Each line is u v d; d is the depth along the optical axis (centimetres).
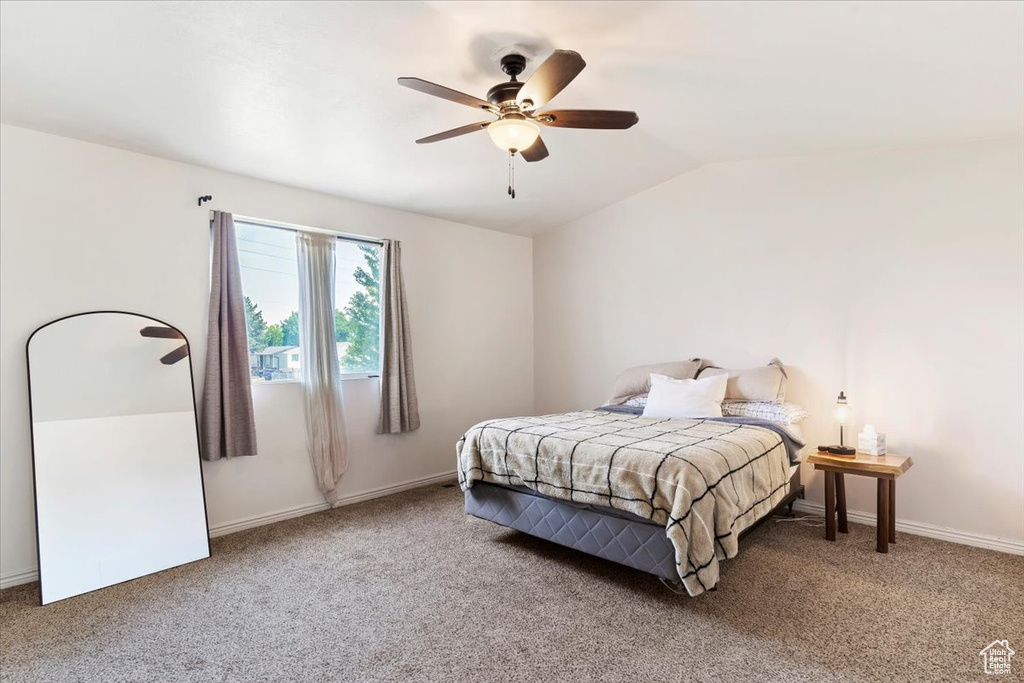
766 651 188
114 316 282
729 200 394
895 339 321
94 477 263
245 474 332
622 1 187
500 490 295
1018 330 282
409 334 418
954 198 302
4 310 254
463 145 322
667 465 222
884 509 280
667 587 239
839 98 259
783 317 368
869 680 171
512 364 517
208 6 184
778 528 319
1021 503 281
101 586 253
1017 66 211
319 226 374
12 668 184
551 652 190
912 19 186
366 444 398
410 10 191
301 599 234
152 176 299
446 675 177
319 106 260
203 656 191
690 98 268
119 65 215
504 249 512
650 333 444
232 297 324
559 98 269
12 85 224
